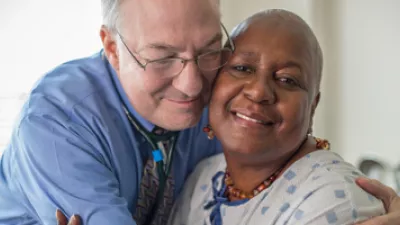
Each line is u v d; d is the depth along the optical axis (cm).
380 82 226
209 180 110
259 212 94
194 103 100
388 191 92
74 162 96
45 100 104
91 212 93
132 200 112
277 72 93
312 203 86
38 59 188
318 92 104
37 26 188
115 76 112
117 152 106
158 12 89
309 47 96
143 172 113
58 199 95
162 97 99
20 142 101
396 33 218
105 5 102
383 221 82
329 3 235
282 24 95
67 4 189
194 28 90
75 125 100
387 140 225
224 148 103
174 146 118
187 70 93
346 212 83
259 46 93
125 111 110
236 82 94
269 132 93
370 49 227
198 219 105
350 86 235
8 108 184
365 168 230
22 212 108
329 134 242
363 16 227
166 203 117
